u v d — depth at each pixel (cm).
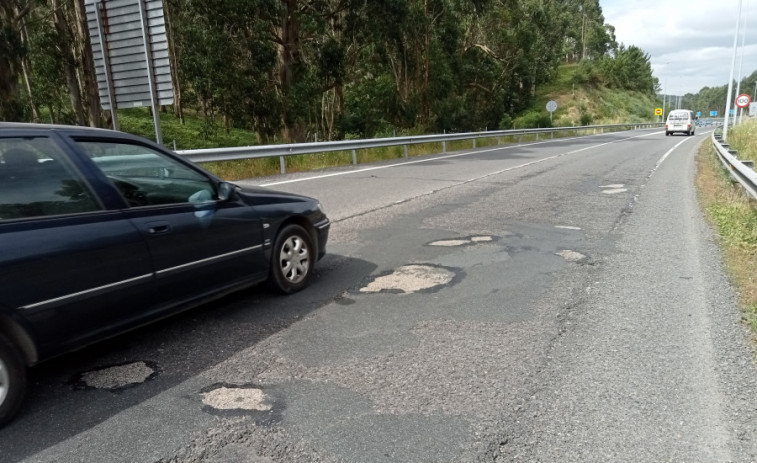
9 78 1912
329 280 523
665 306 439
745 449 258
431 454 255
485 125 3975
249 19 1956
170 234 365
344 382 324
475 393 310
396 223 782
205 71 1995
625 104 8512
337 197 1015
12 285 278
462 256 600
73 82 2489
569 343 374
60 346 306
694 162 1672
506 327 402
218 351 369
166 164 388
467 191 1082
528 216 823
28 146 311
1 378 280
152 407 299
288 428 277
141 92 1247
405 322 415
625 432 272
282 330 403
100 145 353
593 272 536
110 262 326
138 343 382
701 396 304
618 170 1459
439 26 2998
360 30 2428
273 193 486
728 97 2522
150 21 1191
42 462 253
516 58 3816
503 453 256
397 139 1962
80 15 2269
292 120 2212
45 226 300
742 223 741
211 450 260
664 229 726
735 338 376
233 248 418
